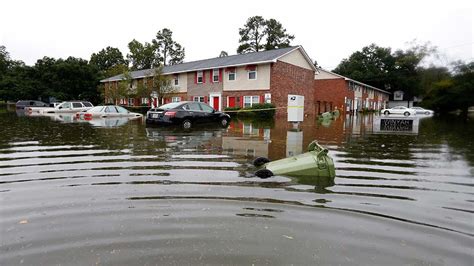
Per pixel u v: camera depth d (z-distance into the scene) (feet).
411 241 9.53
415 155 24.58
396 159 22.81
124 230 9.92
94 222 10.53
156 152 24.16
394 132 43.86
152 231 9.85
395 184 15.92
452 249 9.09
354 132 42.83
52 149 25.36
